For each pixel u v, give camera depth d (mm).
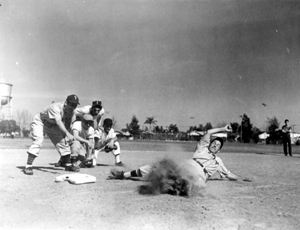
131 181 6266
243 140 53312
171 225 3582
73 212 4020
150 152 16094
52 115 7031
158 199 4758
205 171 5824
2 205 4281
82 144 8422
